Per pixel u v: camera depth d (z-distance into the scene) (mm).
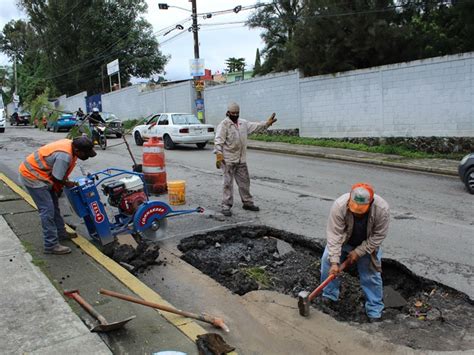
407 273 5004
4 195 7781
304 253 5832
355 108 15508
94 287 4246
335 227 4039
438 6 15078
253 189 9164
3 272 4496
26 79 53281
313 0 16266
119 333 3434
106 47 44812
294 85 17719
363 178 10383
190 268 5031
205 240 6023
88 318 3617
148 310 3820
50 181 4961
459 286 4539
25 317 3605
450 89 12859
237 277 4918
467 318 4047
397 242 5848
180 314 3668
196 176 10594
